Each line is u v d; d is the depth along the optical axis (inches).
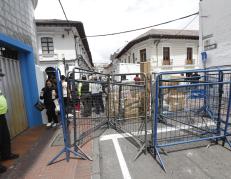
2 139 132.3
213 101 160.2
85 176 110.6
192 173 111.2
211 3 358.3
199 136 160.1
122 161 129.6
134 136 159.3
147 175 111.5
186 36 799.1
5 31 163.6
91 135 181.0
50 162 125.6
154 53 786.8
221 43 342.6
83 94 175.0
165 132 176.6
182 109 152.8
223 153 134.3
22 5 205.6
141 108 158.7
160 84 130.0
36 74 231.1
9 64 185.0
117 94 195.3
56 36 700.7
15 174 115.8
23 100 209.9
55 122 219.5
